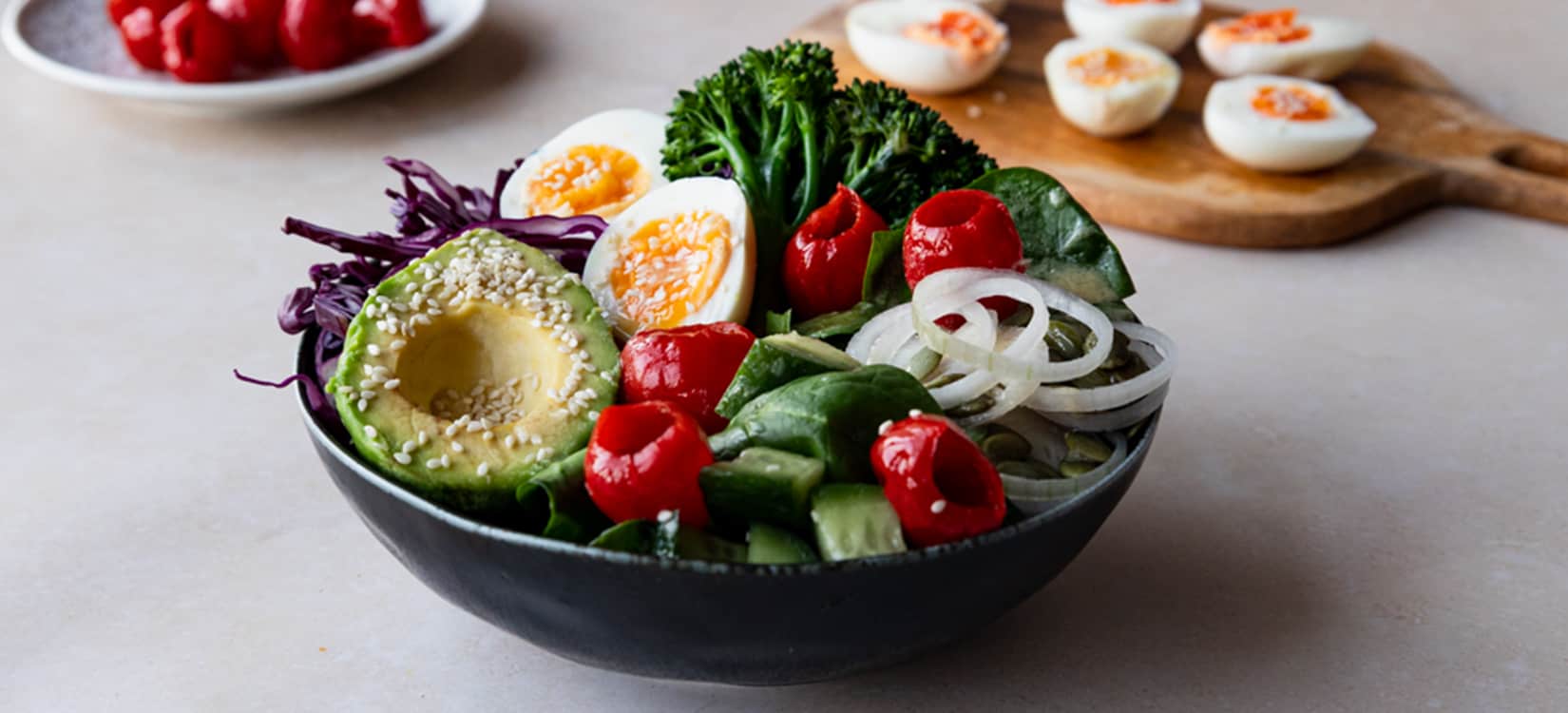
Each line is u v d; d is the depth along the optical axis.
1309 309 0.65
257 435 0.58
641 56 0.81
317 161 0.73
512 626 0.46
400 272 0.49
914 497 0.43
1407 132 0.73
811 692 0.49
